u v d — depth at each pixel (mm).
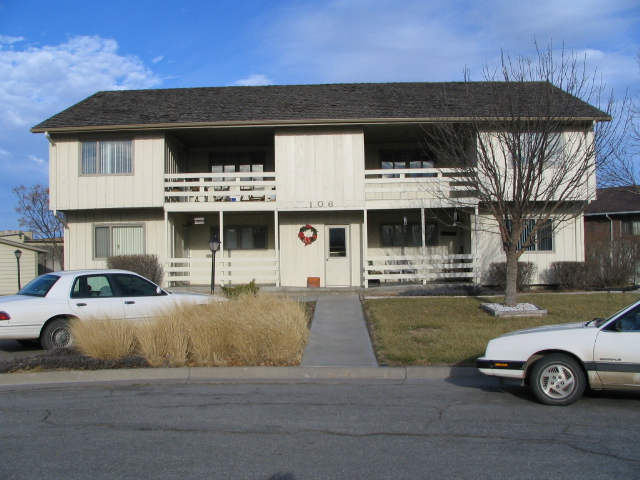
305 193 19172
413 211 21312
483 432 5879
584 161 12711
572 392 6855
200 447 5496
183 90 22719
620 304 14336
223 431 6016
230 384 8477
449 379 8672
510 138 13031
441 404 7086
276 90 22266
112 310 10914
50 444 5641
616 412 6609
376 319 12766
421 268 18578
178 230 20750
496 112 13250
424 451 5312
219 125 18750
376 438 5719
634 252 18688
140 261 18938
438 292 17031
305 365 9211
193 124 18719
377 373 8859
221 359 9398
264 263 21141
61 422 6441
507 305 13469
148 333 9508
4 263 28312
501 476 4691
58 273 11297
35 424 6375
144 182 19297
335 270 20078
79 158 19453
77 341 9797
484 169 13977
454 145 15688
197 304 10773
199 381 8727
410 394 7672
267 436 5824
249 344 9438
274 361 9336
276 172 19234
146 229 20094
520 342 7113
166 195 19203
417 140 21297
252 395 7691
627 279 18703
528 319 12492
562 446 5406
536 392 6977
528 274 18344
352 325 12508
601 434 5762
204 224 21797
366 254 18969
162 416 6633
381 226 21359
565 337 6926
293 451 5352
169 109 20156
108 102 21172
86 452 5387
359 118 18469
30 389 8289
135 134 19359
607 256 18906
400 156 21641
